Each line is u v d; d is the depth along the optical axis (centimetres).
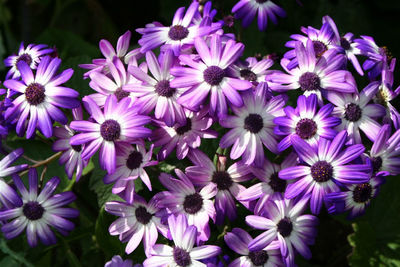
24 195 65
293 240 63
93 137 63
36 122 63
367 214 73
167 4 85
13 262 72
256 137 63
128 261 65
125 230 65
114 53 68
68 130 66
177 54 65
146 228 65
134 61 67
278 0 80
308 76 64
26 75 65
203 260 63
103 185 69
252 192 64
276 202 63
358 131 64
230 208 65
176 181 64
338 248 75
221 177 64
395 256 71
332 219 76
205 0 71
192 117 64
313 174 62
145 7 92
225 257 66
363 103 64
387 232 72
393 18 88
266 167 64
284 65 67
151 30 67
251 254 64
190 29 67
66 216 65
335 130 64
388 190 73
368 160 62
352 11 86
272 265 64
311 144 62
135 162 63
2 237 72
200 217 64
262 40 80
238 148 63
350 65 73
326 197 61
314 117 62
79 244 74
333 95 64
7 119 64
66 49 82
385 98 66
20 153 64
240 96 62
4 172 64
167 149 64
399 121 65
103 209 69
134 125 63
